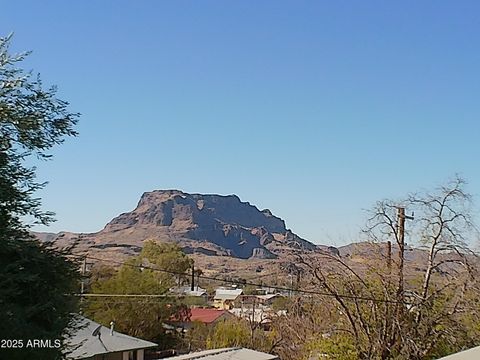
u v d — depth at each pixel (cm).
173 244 6184
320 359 2447
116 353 2770
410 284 2334
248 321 4278
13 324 939
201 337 4412
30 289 1005
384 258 2352
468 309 2277
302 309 2600
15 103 1046
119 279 4456
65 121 1084
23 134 1038
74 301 1079
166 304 4575
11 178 1012
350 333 2356
